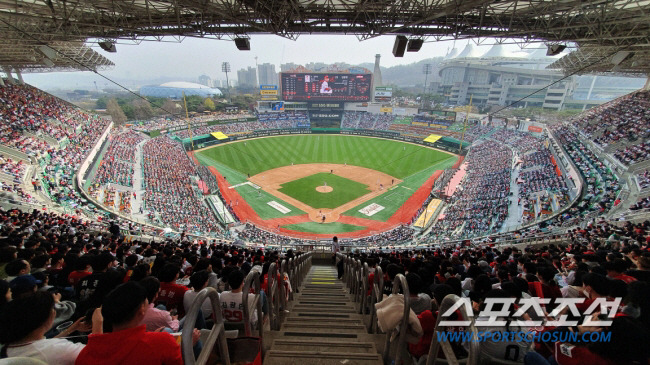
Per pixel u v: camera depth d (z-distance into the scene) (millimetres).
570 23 16203
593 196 24047
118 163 39594
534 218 26141
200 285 4824
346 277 11594
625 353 2775
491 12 16094
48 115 37406
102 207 25156
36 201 19938
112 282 4457
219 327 2951
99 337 2574
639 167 24500
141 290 2648
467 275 7793
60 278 5957
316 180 45906
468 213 31516
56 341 2838
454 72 128125
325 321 6336
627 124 34156
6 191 18953
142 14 16734
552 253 11539
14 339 2594
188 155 56594
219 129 72750
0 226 11320
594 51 29891
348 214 35562
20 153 25484
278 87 87500
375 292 5645
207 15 16953
